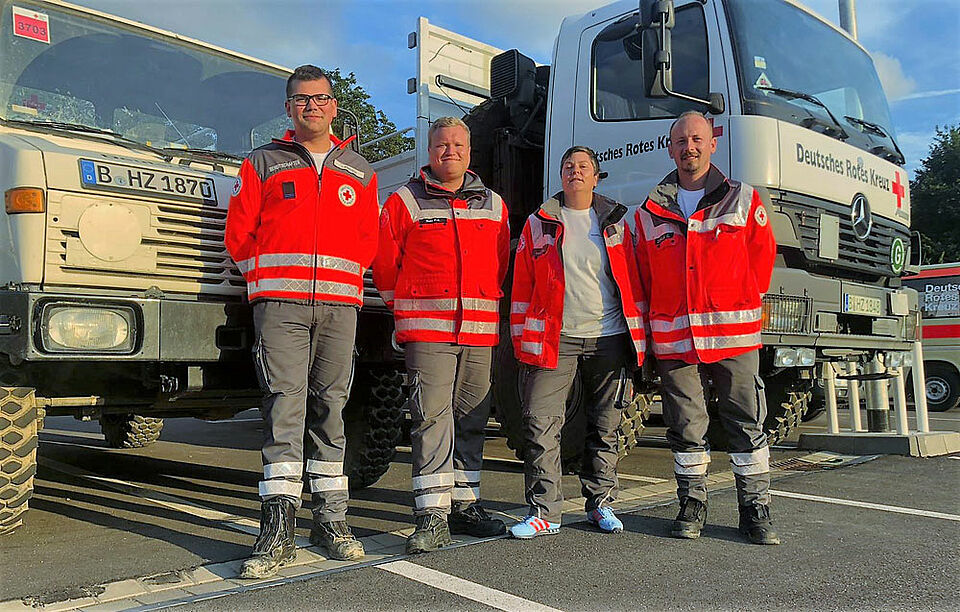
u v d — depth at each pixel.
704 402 3.93
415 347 3.80
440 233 3.81
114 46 4.72
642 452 6.97
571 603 2.88
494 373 5.11
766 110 4.73
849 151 5.26
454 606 2.85
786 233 4.71
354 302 3.68
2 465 3.64
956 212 32.53
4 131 3.98
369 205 3.77
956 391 11.88
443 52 6.49
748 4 5.04
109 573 3.30
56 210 3.45
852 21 7.09
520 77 6.07
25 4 4.38
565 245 3.93
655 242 3.91
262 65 5.43
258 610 2.83
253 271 3.56
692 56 4.95
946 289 12.10
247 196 3.55
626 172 5.20
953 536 3.74
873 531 3.84
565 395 3.98
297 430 3.50
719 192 3.81
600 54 5.45
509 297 5.21
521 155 6.08
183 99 4.97
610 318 3.95
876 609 2.81
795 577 3.16
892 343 5.81
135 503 4.83
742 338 3.75
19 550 3.68
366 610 2.82
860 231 5.29
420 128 6.28
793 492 4.77
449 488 3.73
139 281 3.68
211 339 3.72
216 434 8.90
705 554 3.48
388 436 5.00
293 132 3.78
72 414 4.69
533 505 3.87
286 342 3.51
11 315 3.31
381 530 4.05
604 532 3.88
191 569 3.34
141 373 4.01
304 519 4.37
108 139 4.29
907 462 5.82
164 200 3.77
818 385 7.56
